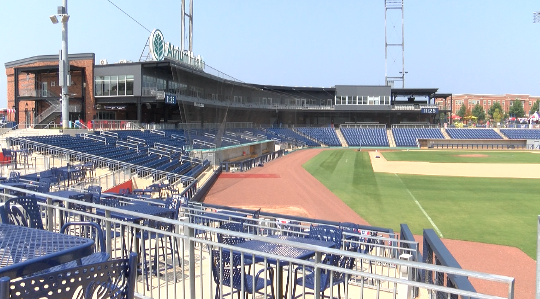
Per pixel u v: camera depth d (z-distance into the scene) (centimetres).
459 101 14088
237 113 4209
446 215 1783
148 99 3891
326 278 530
